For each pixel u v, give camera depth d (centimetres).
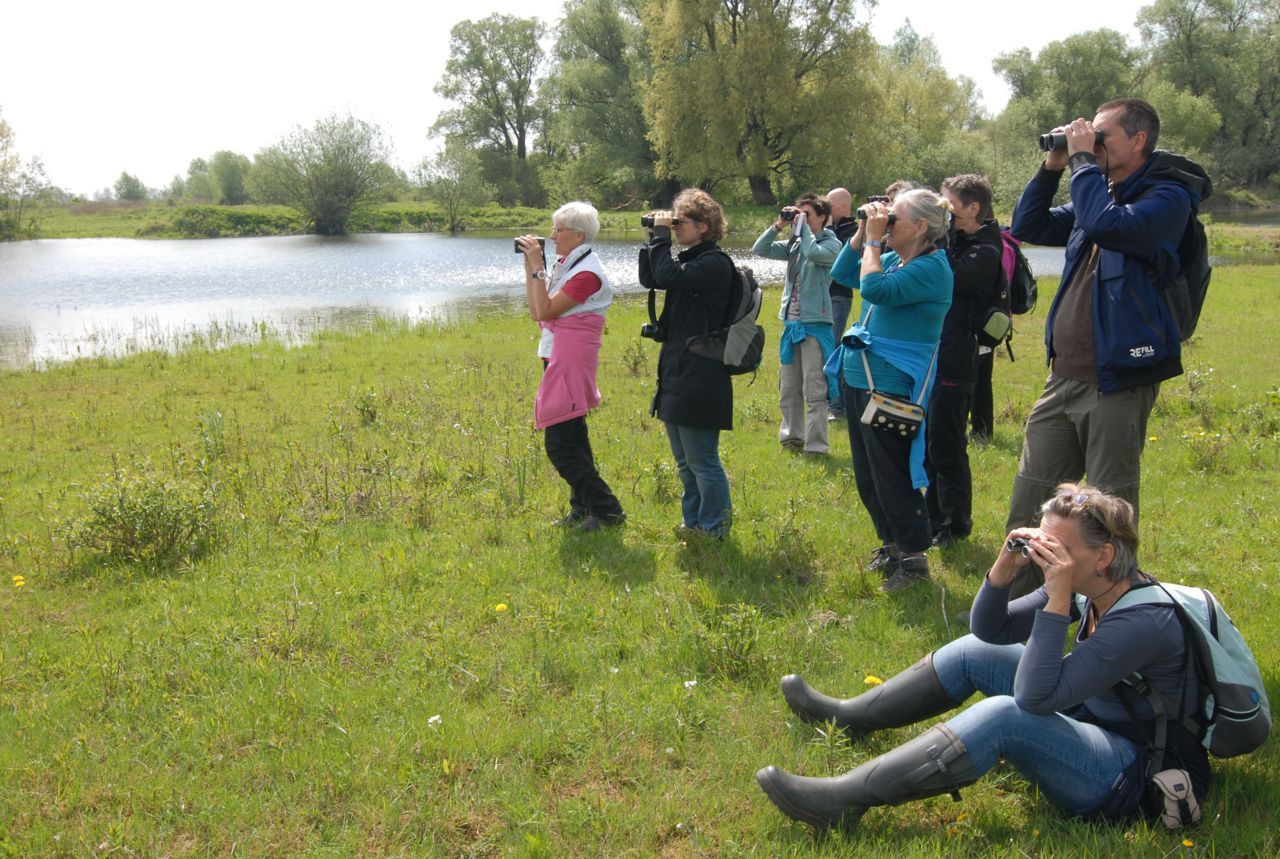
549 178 6178
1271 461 784
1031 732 317
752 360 582
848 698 425
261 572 574
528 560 587
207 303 2425
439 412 987
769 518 656
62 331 1939
